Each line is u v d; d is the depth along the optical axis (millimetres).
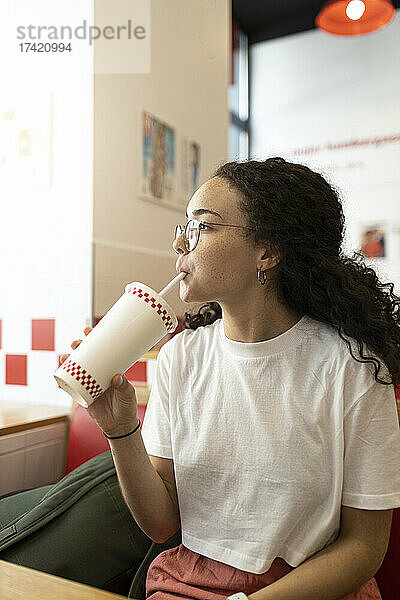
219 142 3166
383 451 854
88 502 1230
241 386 940
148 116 2482
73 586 678
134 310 853
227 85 3273
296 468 874
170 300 2617
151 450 1037
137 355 862
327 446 874
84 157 2135
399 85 4797
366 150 4887
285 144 5211
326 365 904
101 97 2172
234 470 921
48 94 2230
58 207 2188
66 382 829
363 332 901
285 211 922
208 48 3045
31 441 1788
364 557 841
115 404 909
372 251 4812
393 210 4762
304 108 5145
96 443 1725
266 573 894
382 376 881
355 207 4902
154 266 2494
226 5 3281
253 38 5320
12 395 2262
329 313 933
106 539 1189
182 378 1016
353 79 4973
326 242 970
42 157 2230
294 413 890
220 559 927
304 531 886
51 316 2176
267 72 5289
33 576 704
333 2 3400
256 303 940
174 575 963
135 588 1132
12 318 2279
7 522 1288
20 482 1748
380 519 860
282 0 4879
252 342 955
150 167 2490
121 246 2270
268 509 894
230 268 908
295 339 939
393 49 4836
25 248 2256
